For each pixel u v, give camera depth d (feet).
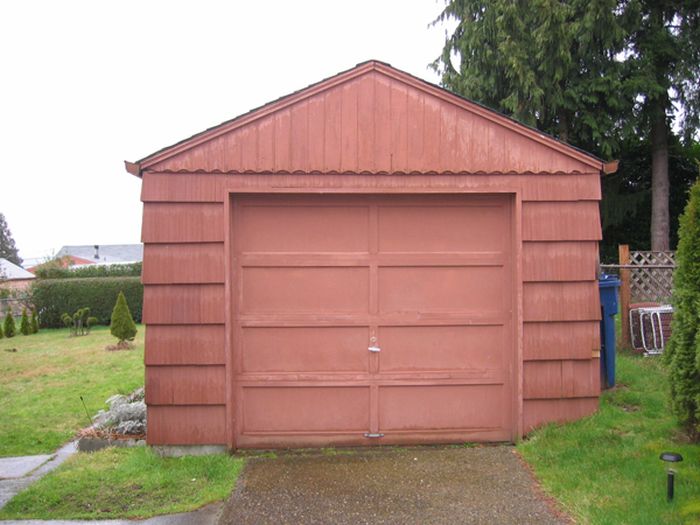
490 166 18.49
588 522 12.96
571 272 18.71
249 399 18.65
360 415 18.89
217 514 14.10
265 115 18.06
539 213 18.65
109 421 20.80
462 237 19.10
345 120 18.26
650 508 13.05
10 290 83.20
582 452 16.58
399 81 18.38
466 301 19.12
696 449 15.84
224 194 17.98
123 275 79.77
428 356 19.06
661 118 47.50
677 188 52.54
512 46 44.19
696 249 15.90
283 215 18.74
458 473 16.33
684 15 45.91
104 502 14.92
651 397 20.81
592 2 41.57
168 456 17.98
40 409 25.88
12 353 46.44
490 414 19.12
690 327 16.01
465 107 18.43
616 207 50.83
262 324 18.63
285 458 17.78
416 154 18.39
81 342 52.37
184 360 17.95
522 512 13.84
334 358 18.84
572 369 18.88
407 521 13.56
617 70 44.37
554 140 18.44
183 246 17.94
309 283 18.80
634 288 31.22
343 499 14.79
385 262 18.92
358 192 18.31
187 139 17.79
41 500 15.06
